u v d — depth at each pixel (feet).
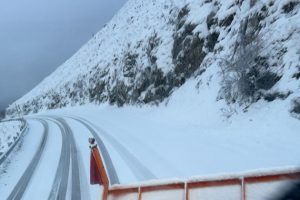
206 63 88.53
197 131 65.87
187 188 17.85
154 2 189.67
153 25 143.43
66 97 241.76
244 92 64.18
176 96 96.43
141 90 123.44
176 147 55.77
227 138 55.77
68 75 293.43
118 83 145.59
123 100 138.72
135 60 139.23
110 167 48.93
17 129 145.89
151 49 125.59
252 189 16.20
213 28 90.58
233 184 16.90
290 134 48.21
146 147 59.16
